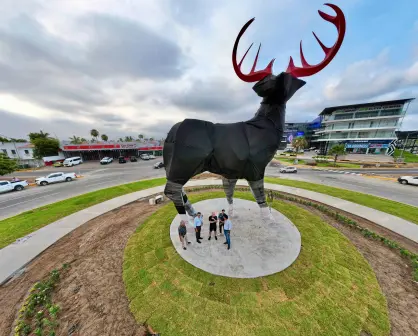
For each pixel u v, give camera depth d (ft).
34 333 11.70
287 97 19.43
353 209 30.55
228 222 18.57
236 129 18.85
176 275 15.96
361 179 58.03
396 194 41.24
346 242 20.57
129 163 107.55
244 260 17.42
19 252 19.99
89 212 30.50
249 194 36.19
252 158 18.53
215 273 15.96
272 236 21.16
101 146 124.98
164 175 66.39
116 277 16.16
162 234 22.12
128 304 13.58
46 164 108.06
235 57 18.03
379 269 16.80
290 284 14.92
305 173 69.82
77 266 17.60
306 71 18.29
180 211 18.98
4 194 47.09
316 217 26.48
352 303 13.34
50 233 23.88
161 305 13.38
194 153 17.40
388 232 23.59
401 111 122.42
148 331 11.70
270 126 19.40
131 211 30.42
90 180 60.85
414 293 14.33
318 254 18.45
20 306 13.71
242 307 13.10
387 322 12.04
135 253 19.02
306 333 11.42
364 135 135.95
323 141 162.81
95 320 12.43
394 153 136.56
